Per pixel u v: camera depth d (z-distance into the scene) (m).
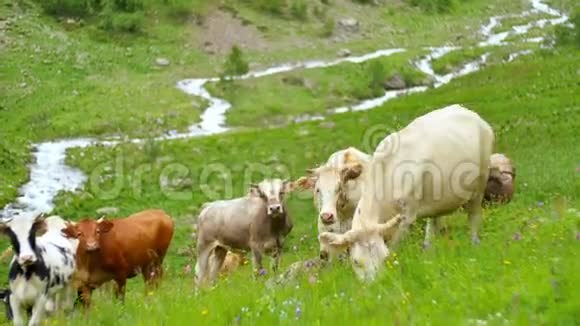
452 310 8.19
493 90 53.31
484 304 8.17
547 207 17.30
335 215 13.23
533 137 35.75
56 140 55.78
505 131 37.94
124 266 17.03
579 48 74.75
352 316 8.48
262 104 70.69
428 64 88.19
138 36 85.19
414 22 104.94
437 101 53.59
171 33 87.25
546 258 9.46
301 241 25.95
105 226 16.61
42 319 14.76
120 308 12.92
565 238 10.70
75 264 15.62
